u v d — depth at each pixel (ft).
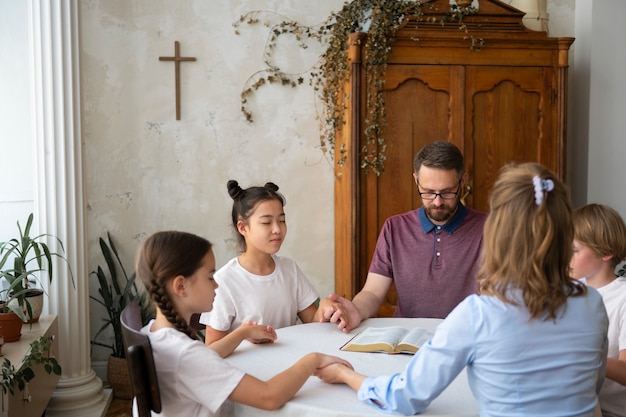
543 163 12.35
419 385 5.01
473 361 4.83
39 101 11.55
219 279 8.04
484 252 4.86
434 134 12.13
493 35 12.05
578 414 4.74
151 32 13.50
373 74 11.91
